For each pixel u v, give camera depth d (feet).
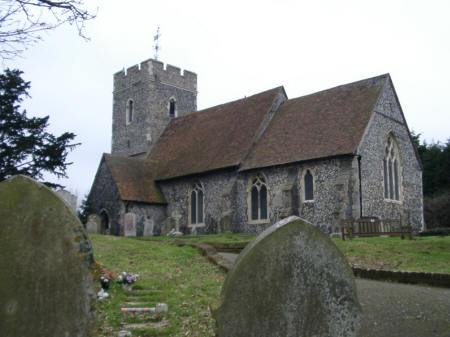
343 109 84.74
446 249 49.62
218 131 103.86
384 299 33.14
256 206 85.25
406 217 86.53
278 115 95.76
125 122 141.08
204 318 28.37
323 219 75.72
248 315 17.71
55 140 101.50
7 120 99.25
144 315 28.86
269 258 17.99
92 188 104.99
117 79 146.41
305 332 18.16
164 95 138.31
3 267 16.28
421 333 26.30
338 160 75.56
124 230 93.81
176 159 107.14
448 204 113.39
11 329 16.16
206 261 48.06
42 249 16.57
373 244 54.08
